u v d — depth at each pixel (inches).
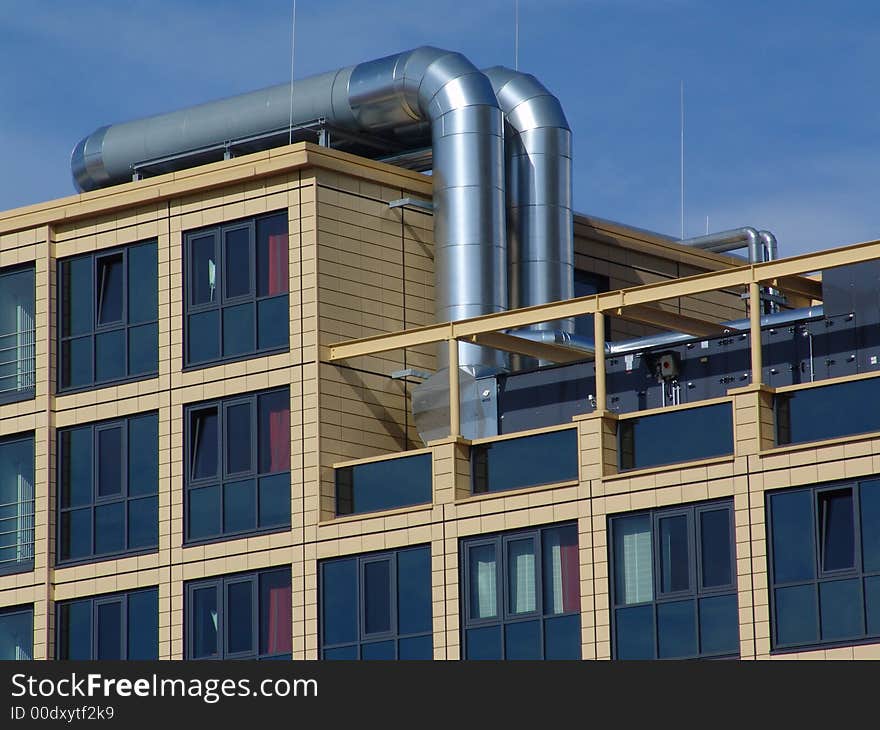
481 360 2805.1
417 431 2810.0
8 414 2945.4
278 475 2758.4
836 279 2561.5
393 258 2854.3
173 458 2834.6
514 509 2586.1
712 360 2632.9
